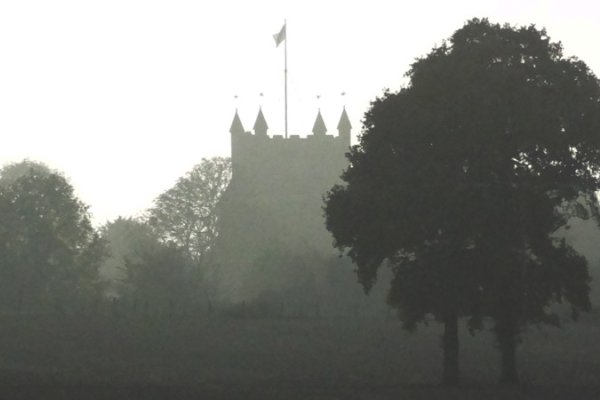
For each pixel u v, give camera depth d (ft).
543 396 149.89
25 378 155.74
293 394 142.61
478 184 163.32
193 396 136.98
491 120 161.68
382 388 158.81
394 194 165.89
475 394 151.23
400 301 172.14
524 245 166.50
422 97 170.50
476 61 169.99
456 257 165.99
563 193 166.20
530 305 166.71
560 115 163.73
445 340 176.04
